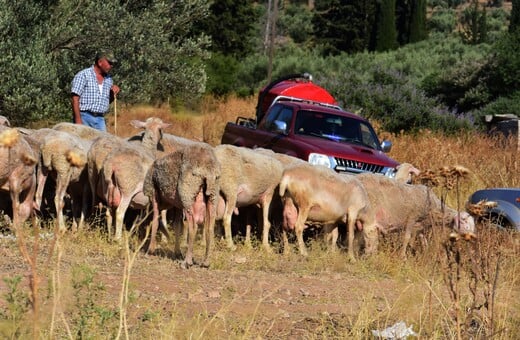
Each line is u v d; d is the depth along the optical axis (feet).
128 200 65.00
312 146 81.71
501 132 136.77
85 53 117.60
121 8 117.91
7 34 108.68
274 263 65.00
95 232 65.57
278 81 119.14
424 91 192.03
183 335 38.22
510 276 51.31
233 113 176.96
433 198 72.74
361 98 169.48
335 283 58.49
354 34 342.85
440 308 44.57
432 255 64.08
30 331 33.37
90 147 68.23
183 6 128.16
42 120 108.58
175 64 126.82
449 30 402.31
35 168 66.28
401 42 354.74
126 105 125.70
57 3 115.55
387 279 61.72
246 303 48.08
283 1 477.36
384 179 72.79
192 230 57.67
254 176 69.51
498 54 190.19
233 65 233.35
